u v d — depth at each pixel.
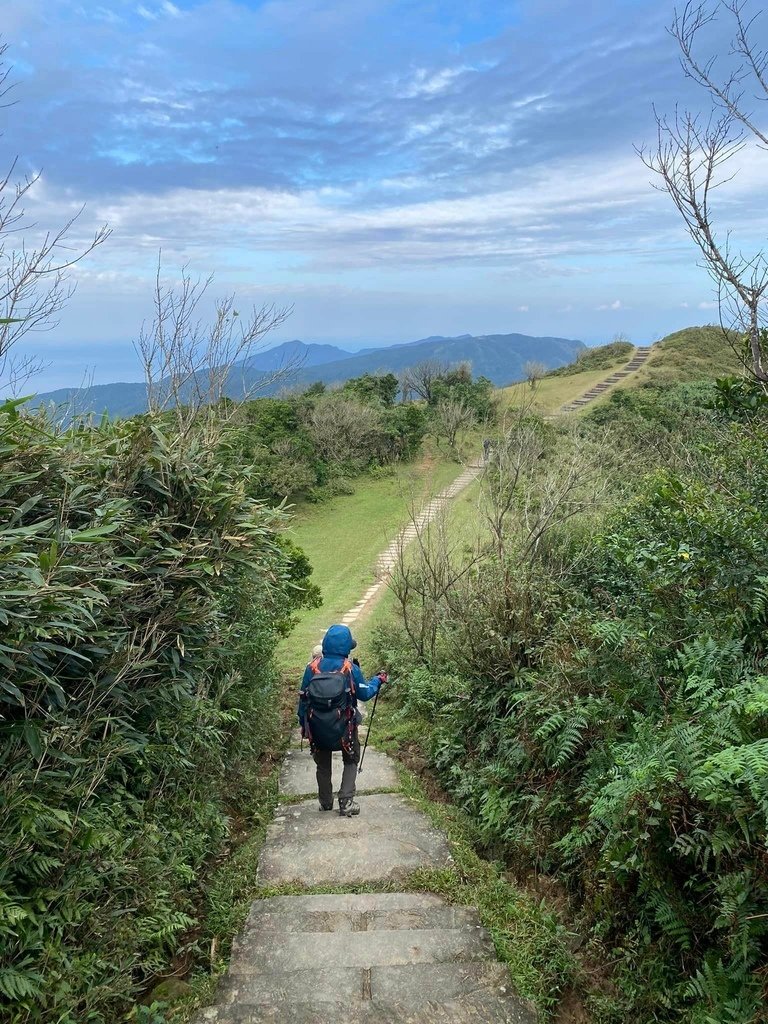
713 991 2.45
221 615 4.98
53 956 2.49
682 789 2.82
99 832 2.94
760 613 3.39
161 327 4.95
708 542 3.68
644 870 2.96
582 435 12.65
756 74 3.33
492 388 44.47
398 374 50.97
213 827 4.23
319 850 4.36
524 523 7.66
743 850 2.57
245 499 4.95
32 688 3.08
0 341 3.28
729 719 2.82
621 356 66.06
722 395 5.25
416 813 5.06
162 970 3.13
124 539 3.80
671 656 3.82
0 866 2.50
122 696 3.58
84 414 4.25
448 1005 2.84
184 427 4.75
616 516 7.25
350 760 5.02
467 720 5.93
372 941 3.33
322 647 5.09
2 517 3.20
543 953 3.20
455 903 3.75
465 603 6.97
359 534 23.23
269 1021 2.73
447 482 23.36
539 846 4.02
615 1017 2.80
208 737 4.51
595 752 3.90
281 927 3.51
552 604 5.75
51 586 2.59
